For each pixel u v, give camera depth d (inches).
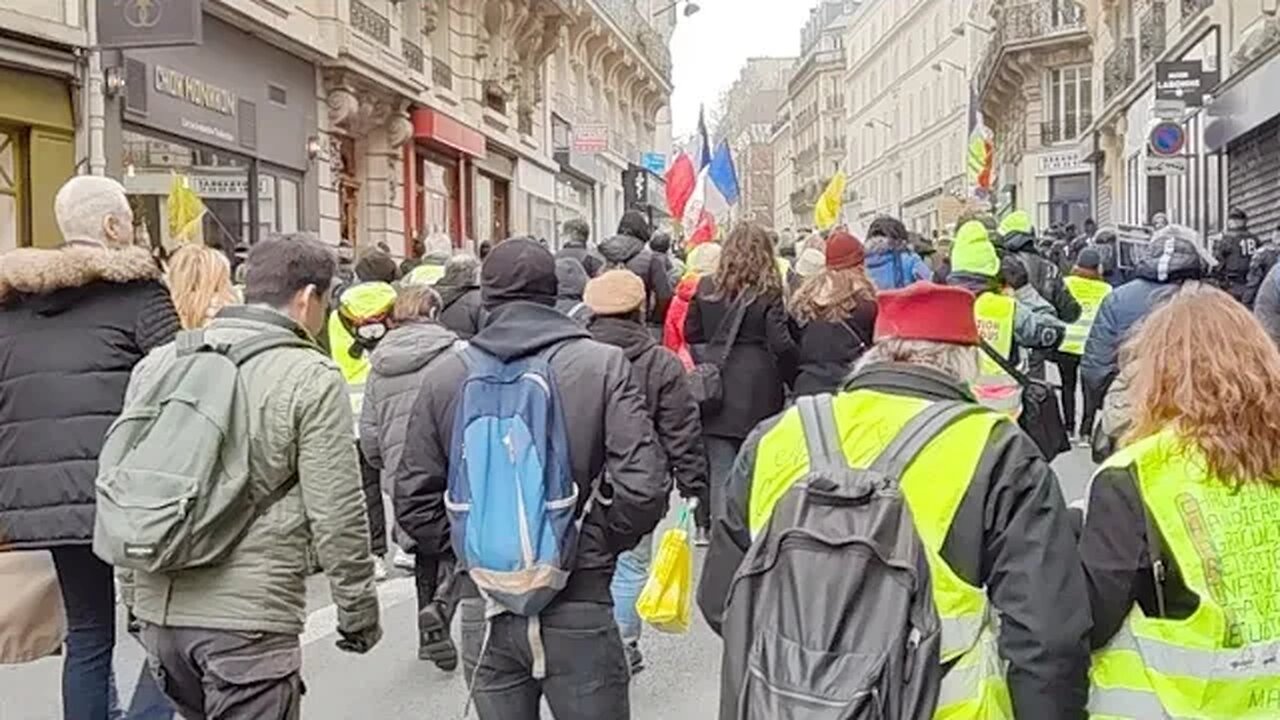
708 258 349.4
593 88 2009.1
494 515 162.6
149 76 669.9
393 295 329.4
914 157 3368.6
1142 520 123.1
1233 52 1023.0
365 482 348.5
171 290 224.2
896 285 407.5
